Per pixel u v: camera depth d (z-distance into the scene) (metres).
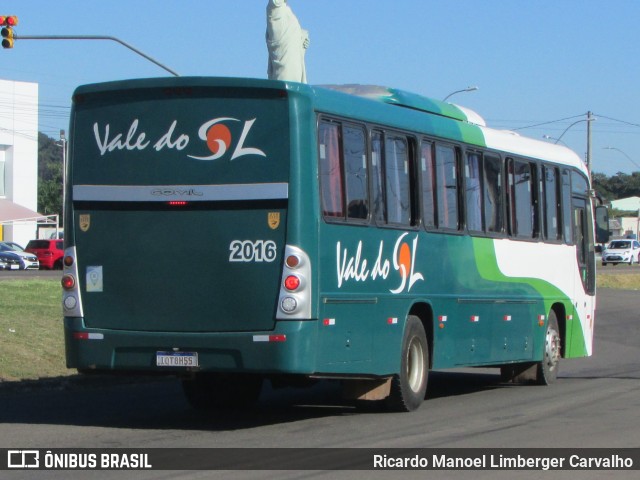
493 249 15.97
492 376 19.69
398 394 13.45
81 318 11.99
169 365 11.59
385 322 12.92
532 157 17.53
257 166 11.42
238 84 11.48
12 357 17.84
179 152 11.67
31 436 11.45
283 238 11.30
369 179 12.64
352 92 14.23
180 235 11.62
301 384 13.52
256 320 11.34
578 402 15.12
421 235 13.84
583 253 19.92
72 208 12.10
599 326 33.62
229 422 12.74
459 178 15.02
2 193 72.00
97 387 16.77
